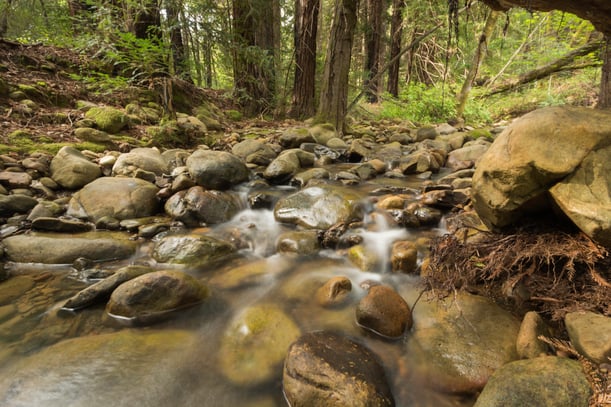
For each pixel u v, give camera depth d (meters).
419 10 10.38
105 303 2.16
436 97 9.42
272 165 4.37
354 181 4.16
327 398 1.42
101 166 3.90
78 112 5.01
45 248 2.61
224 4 7.88
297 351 1.63
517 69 11.02
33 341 1.82
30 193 3.29
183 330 1.97
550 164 1.59
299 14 9.22
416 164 4.71
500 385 1.35
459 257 2.05
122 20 5.95
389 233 2.99
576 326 1.51
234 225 3.33
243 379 1.64
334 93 6.56
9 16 7.89
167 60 5.89
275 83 8.98
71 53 6.36
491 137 6.21
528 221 1.95
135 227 3.12
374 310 1.91
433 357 1.69
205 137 5.68
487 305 1.91
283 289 2.37
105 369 1.65
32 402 1.47
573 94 9.10
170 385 1.60
